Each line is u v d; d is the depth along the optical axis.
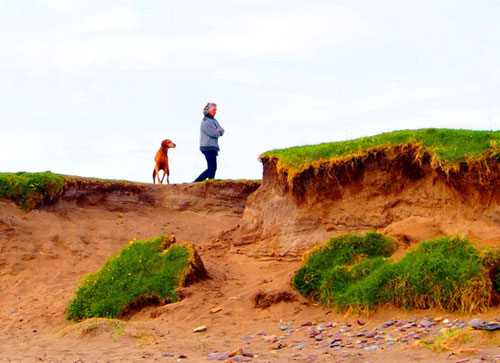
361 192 11.96
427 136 11.31
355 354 7.16
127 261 11.53
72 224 14.88
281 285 10.23
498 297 8.44
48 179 14.93
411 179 11.52
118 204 16.08
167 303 10.46
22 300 11.88
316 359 7.10
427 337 7.61
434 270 8.81
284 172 12.86
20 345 8.97
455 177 10.66
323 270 10.09
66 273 13.20
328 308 9.50
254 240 13.16
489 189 10.35
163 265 11.16
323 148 12.48
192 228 15.95
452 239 9.31
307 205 12.51
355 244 10.47
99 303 10.55
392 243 10.42
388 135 11.93
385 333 8.06
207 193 17.03
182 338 8.71
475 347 6.83
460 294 8.44
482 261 8.73
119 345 8.38
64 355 7.95
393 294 8.88
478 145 10.48
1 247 13.44
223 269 12.25
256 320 9.41
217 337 8.73
